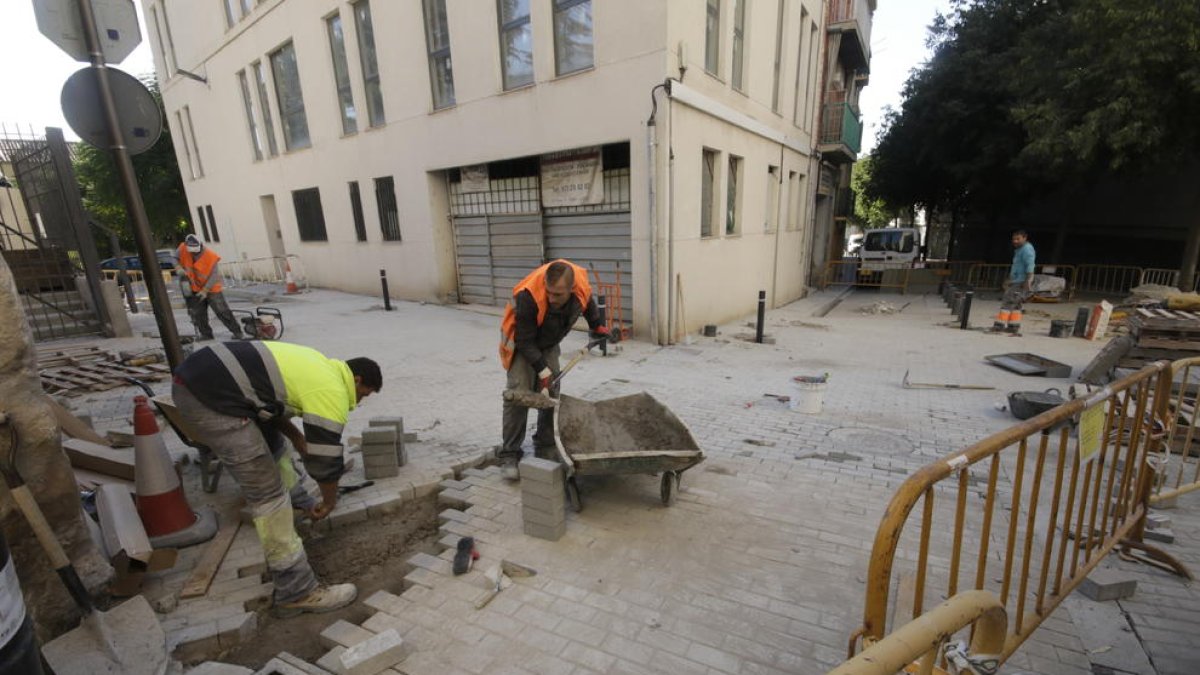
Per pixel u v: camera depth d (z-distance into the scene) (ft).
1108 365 20.15
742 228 38.17
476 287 41.32
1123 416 9.01
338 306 43.50
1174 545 10.85
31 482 7.61
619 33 27.22
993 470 6.72
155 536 10.53
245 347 9.09
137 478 10.57
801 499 12.78
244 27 51.80
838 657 8.04
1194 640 8.35
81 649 7.44
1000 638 5.26
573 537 11.19
